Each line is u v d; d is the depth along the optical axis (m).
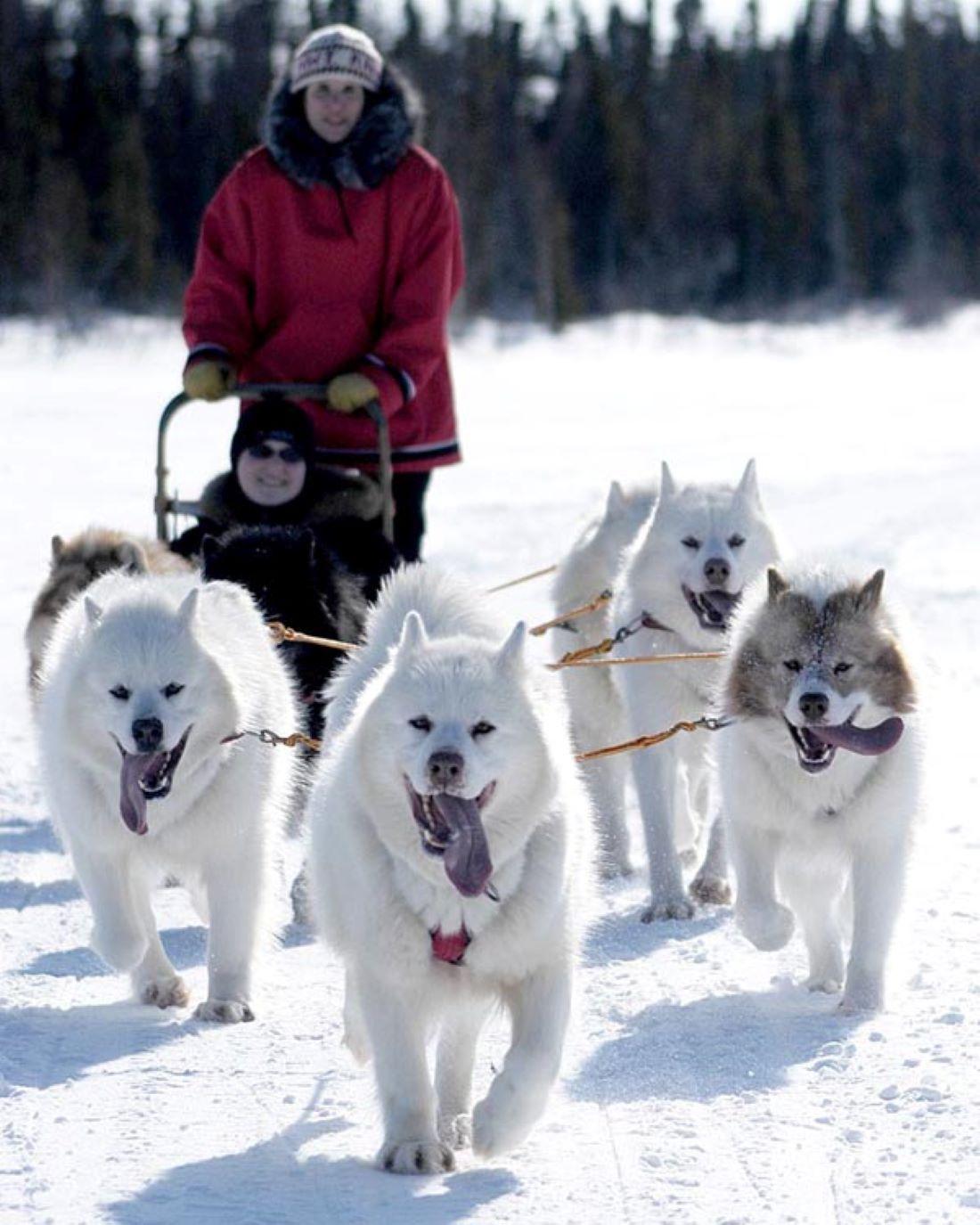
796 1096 6.73
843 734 7.80
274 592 10.59
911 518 26.38
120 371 49.50
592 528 12.38
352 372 12.12
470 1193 5.88
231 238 12.66
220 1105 6.81
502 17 121.88
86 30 95.81
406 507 12.94
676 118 113.75
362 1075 7.17
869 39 132.12
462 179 88.69
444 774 6.04
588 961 8.82
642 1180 5.93
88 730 7.96
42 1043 7.60
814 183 112.31
